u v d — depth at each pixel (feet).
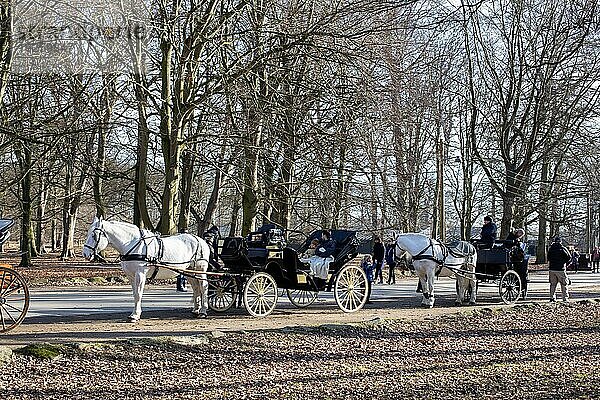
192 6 90.22
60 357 41.19
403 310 67.92
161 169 104.83
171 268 57.16
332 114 94.32
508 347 49.78
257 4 88.43
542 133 150.92
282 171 102.99
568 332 56.90
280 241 63.82
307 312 64.18
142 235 56.65
